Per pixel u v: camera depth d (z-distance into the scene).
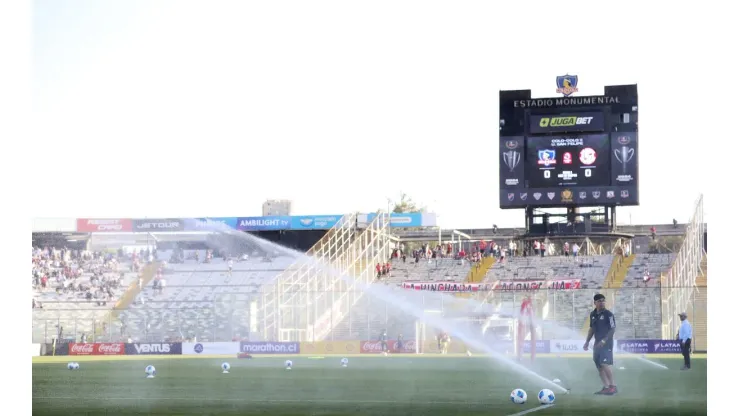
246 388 25.41
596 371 29.69
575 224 55.72
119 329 58.44
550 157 53.12
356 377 28.95
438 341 47.72
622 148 52.44
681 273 50.19
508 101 53.62
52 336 58.88
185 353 48.47
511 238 60.81
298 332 54.22
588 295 51.06
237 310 56.91
